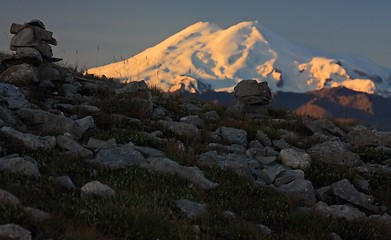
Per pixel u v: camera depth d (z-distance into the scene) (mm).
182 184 13531
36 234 9266
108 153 14812
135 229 10039
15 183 11305
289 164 17297
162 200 11773
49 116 17125
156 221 10320
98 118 19016
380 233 12750
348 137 23422
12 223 9070
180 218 11336
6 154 13594
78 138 16688
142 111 21594
